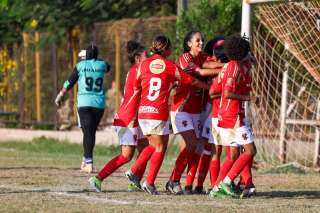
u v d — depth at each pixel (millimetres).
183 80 34844
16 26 84125
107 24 73000
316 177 46375
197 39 35781
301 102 54906
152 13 81312
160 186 39500
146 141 37844
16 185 38969
